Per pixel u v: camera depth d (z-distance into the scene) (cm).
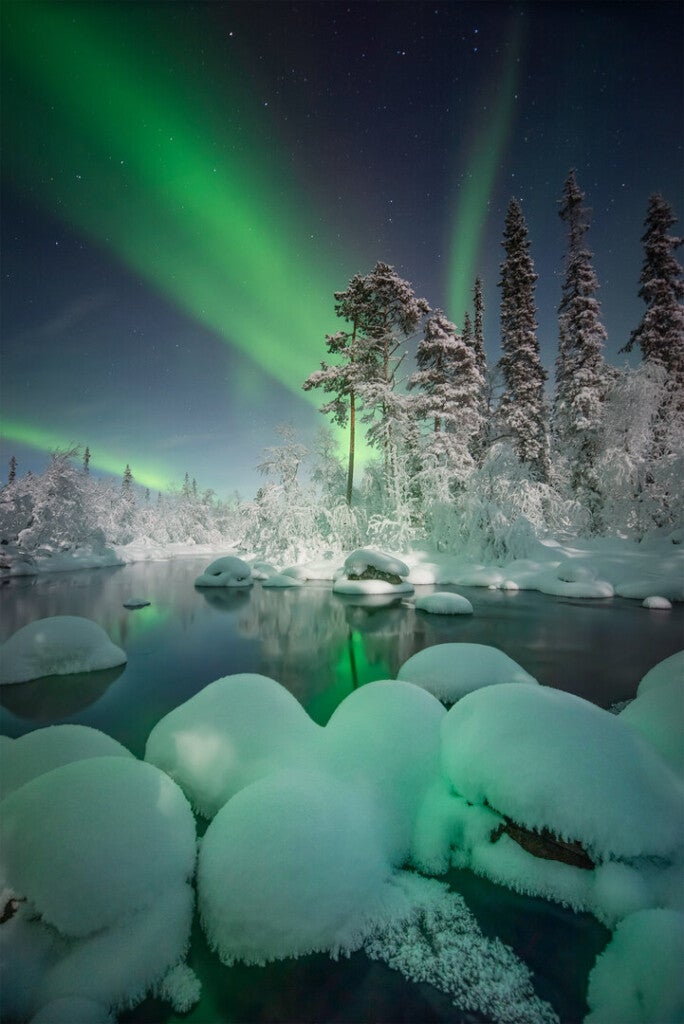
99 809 275
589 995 229
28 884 252
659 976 224
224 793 359
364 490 2819
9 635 1166
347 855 279
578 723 332
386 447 2556
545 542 2328
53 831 263
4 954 236
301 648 1022
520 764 318
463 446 2500
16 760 354
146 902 258
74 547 3378
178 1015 224
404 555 2408
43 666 812
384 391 2448
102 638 901
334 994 233
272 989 235
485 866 312
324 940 251
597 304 2664
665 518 2102
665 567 1812
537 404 2812
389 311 2667
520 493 2231
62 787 285
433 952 254
